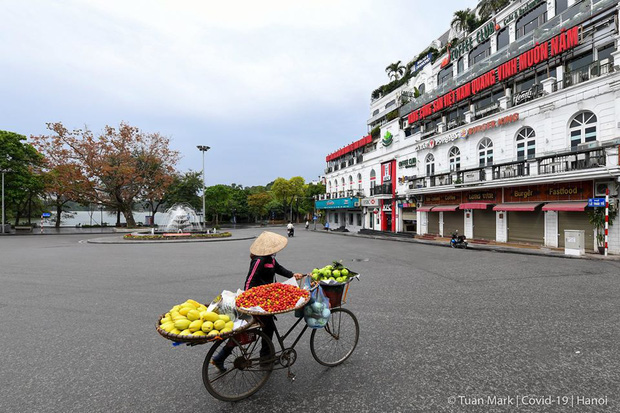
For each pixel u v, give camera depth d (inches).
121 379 125.3
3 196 1195.3
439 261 450.0
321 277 136.9
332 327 136.3
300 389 115.3
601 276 320.2
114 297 255.4
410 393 110.9
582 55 557.3
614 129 493.0
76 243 781.9
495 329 173.0
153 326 188.2
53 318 203.2
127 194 1467.8
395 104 1275.8
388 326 180.7
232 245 734.5
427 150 927.7
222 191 1987.0
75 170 1268.5
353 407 102.9
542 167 592.4
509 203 677.3
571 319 187.2
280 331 178.5
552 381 117.1
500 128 687.1
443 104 855.7
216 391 106.0
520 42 674.8
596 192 522.3
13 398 111.7
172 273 363.6
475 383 116.8
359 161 1357.0
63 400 110.1
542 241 615.8
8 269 392.5
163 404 107.3
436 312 206.2
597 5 526.6
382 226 1159.6
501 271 357.1
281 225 2219.5
